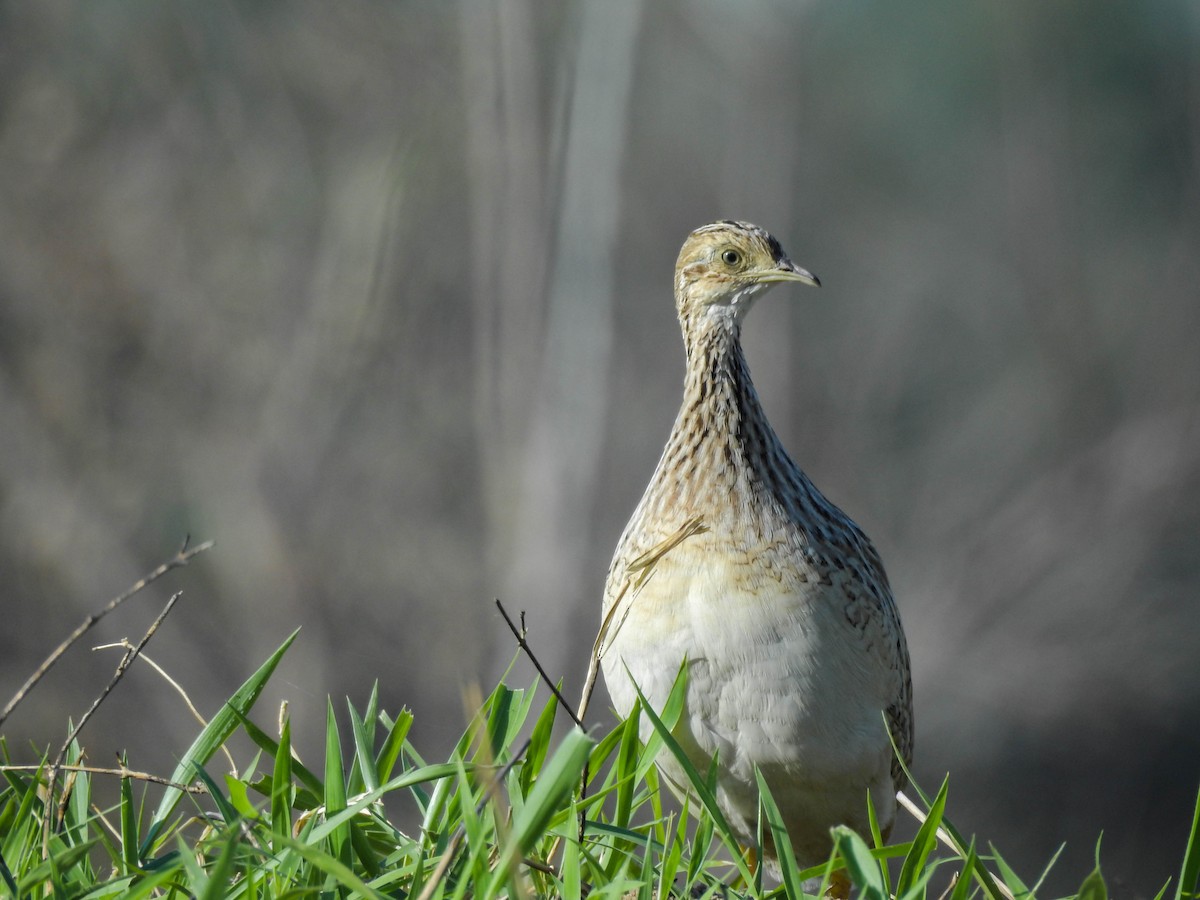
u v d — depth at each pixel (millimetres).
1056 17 24281
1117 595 21953
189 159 19156
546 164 21766
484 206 20859
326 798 3963
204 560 18562
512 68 20766
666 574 4949
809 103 24047
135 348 18781
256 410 19250
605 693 17844
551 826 3938
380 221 19750
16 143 18062
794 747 4977
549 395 20641
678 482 5086
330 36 19953
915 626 21812
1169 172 25031
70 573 17828
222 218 19359
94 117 18641
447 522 20703
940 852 13547
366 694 19094
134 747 17406
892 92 24359
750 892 4070
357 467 19922
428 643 19781
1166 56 24875
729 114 23516
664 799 12250
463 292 21422
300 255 19734
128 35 18766
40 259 18141
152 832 4020
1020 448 23531
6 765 4062
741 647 4891
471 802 3541
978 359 24172
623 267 23453
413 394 20906
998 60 24641
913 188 24453
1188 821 20812
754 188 22875
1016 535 22500
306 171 19844
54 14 18250
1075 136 24797
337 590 19406
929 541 22672
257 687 4211
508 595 19875
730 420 5059
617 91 20984
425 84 20828
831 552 5012
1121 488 22781
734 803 5195
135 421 18641
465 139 21297
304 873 3752
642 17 22438
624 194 23500
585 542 20234
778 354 22547
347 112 20219
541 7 22078
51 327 18203
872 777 5188
